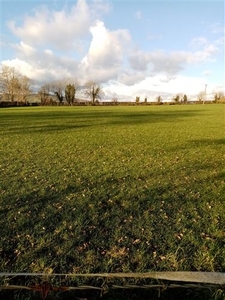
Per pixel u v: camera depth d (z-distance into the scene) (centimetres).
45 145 1499
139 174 888
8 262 398
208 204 619
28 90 10488
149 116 3897
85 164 1038
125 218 547
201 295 324
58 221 533
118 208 598
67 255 415
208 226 510
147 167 985
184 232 486
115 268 384
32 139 1719
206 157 1158
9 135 1900
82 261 400
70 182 795
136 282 346
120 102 11606
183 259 401
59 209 591
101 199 653
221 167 978
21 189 726
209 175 870
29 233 484
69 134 1967
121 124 2738
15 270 379
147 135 1920
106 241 458
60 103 11075
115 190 721
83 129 2281
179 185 764
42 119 3250
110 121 3072
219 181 802
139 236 473
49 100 10881
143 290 335
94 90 12194
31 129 2252
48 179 826
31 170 940
